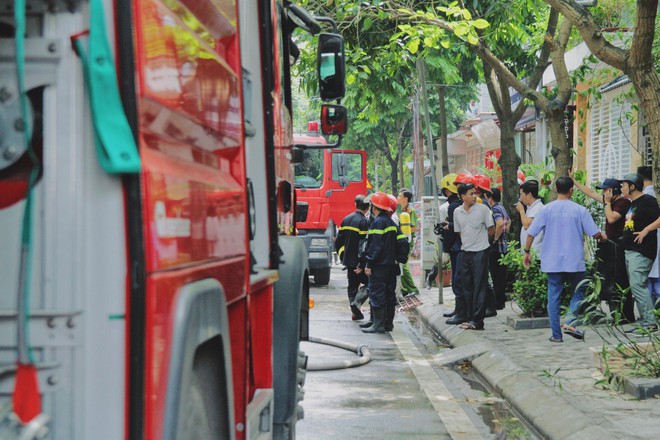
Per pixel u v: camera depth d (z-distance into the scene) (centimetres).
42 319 325
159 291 353
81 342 327
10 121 330
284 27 890
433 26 1852
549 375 1180
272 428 669
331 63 924
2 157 330
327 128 961
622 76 2450
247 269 529
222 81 493
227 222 477
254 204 618
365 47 2291
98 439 329
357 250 2088
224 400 453
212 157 471
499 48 2447
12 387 325
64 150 328
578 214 1505
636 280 1541
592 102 2848
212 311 417
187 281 390
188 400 389
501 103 2538
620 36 1902
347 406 1168
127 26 344
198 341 392
